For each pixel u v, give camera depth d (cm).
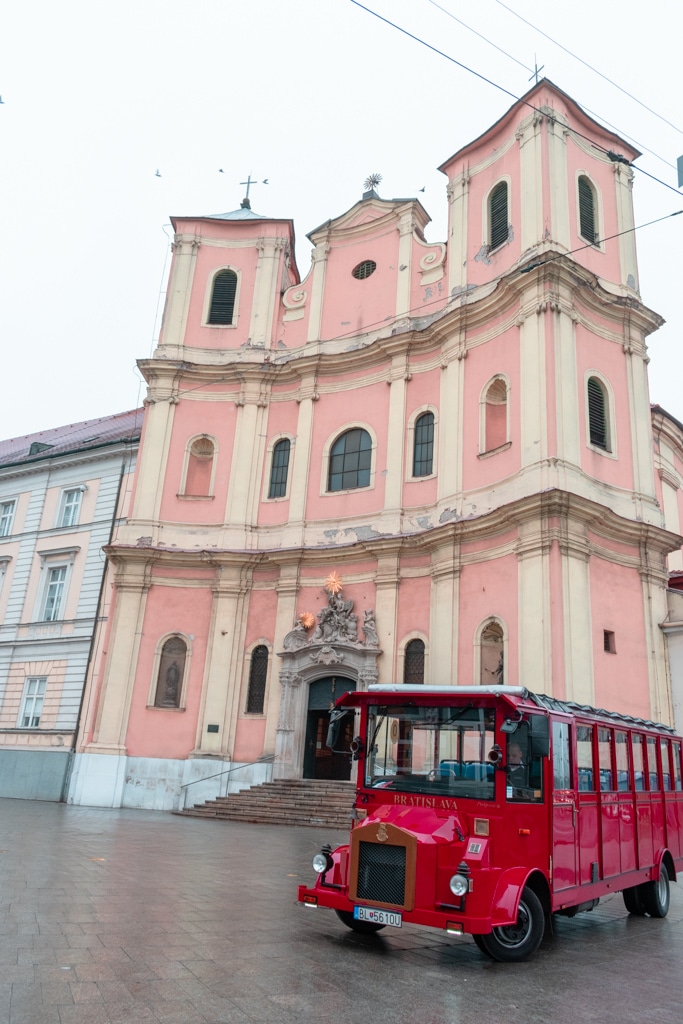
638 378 2206
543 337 2059
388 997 614
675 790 1238
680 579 2189
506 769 800
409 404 2473
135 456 3078
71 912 822
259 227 2969
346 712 926
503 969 733
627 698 1897
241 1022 532
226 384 2797
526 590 1900
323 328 2744
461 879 730
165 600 2573
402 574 2311
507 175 2370
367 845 786
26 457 3547
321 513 2533
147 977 618
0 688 3069
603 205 2353
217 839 1603
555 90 2323
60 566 3125
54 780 2734
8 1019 509
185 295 2917
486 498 2123
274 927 830
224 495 2670
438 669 2100
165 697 2486
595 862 933
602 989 686
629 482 2105
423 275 2589
